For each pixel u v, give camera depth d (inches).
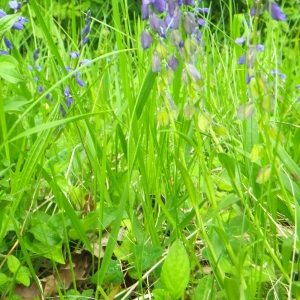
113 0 22.3
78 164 25.4
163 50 16.3
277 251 19.1
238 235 18.6
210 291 17.5
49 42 20.5
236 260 16.5
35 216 21.2
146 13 16.0
